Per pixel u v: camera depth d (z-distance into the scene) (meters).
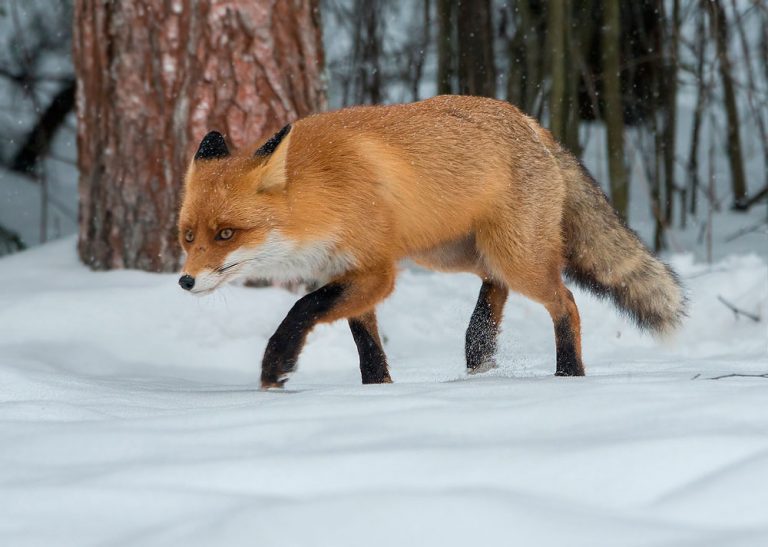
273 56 14.63
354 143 10.41
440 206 10.80
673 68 22.14
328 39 26.41
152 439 6.07
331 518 4.44
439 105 11.23
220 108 14.48
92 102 15.34
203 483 5.14
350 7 26.97
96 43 15.09
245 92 14.52
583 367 11.64
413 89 23.98
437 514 4.44
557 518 4.42
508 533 4.26
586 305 15.90
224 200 9.76
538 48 22.55
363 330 10.91
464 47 22.38
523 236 11.24
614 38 20.62
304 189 10.02
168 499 4.88
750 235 22.23
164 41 14.52
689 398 6.48
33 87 25.64
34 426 6.58
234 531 4.36
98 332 12.99
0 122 26.59
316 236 10.12
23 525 4.67
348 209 10.16
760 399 6.30
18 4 26.06
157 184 14.71
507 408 6.41
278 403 7.02
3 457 5.84
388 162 10.47
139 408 7.82
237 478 5.17
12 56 26.34
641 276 12.29
